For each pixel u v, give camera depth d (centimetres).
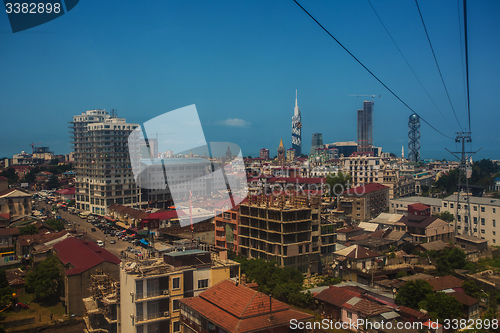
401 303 5300
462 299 5266
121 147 14438
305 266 7538
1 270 6562
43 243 8488
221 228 8431
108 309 4806
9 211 12694
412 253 8212
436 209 12219
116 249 9956
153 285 4175
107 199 14088
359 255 6931
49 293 6481
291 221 7238
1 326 5462
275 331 3319
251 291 3769
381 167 17200
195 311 3778
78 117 16250
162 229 8725
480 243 8694
